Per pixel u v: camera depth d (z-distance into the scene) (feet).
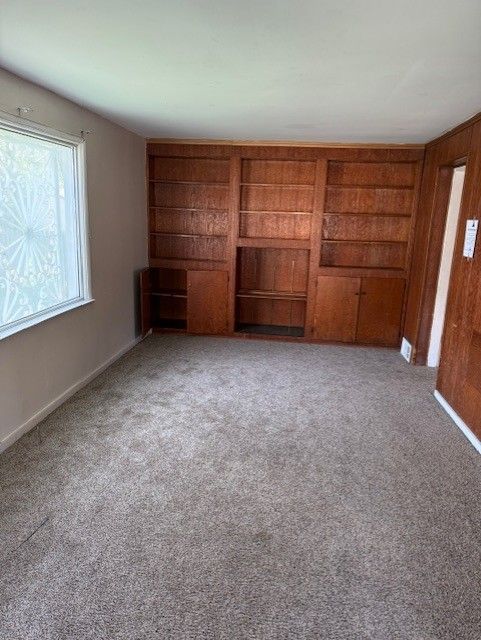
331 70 7.95
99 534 6.66
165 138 16.05
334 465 8.71
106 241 13.37
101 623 5.23
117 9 5.80
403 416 10.96
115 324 14.39
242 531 6.83
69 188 11.30
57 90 9.68
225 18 6.00
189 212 17.53
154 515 7.13
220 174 17.11
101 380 12.80
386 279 16.44
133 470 8.34
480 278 9.61
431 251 14.11
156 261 17.26
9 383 8.93
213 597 5.63
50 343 10.44
